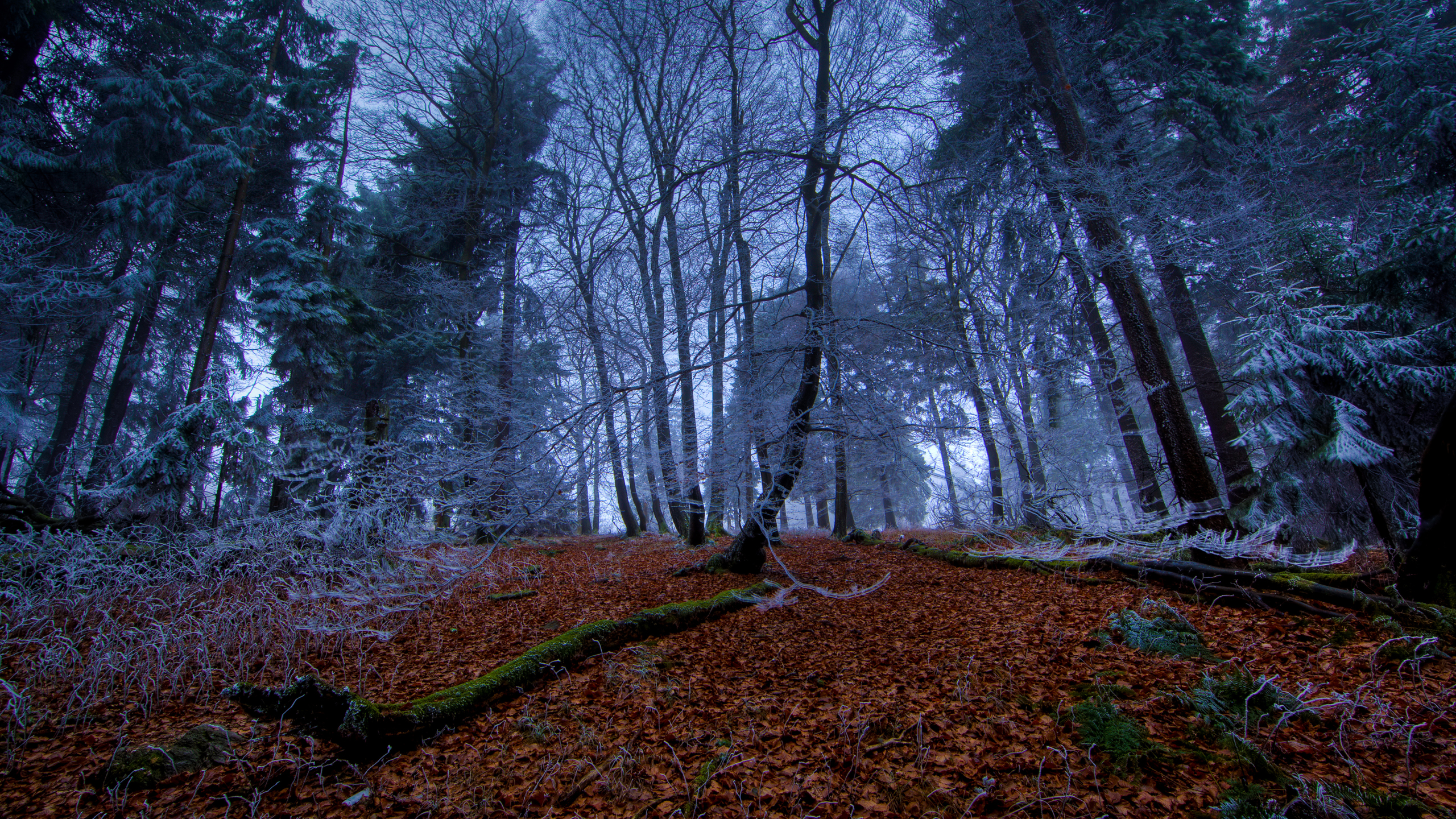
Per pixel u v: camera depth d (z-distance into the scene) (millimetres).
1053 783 2811
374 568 6270
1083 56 9859
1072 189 6883
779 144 6801
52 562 6742
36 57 12758
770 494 7586
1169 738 3166
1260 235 7875
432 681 4801
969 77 9180
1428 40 8211
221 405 10680
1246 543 5613
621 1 9570
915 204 7719
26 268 10383
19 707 3875
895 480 11625
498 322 13273
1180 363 14703
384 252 15797
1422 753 2879
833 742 3420
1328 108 12195
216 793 3105
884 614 6496
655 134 11570
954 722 3545
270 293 13234
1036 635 5191
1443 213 7105
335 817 2900
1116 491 12016
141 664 4633
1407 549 5152
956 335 6668
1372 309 7512
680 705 4121
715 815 2756
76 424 14180
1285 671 3982
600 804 2930
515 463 5645
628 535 15984
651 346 7680
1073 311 7926
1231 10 11266
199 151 12336
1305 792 2504
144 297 13531
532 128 15258
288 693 3346
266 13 14812
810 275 7980
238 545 6820
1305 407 6934
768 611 6754
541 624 6492
